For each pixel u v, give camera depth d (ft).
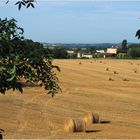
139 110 146.72
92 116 117.91
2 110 132.36
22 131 100.53
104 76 267.18
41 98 161.68
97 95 183.32
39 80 22.75
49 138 92.27
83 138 93.50
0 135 24.26
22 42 22.13
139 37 21.63
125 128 110.52
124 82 240.53
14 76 20.93
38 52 22.21
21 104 146.10
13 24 22.25
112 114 136.36
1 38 21.67
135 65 376.07
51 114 129.49
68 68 306.35
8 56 21.39
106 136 96.68
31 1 22.89
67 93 183.32
